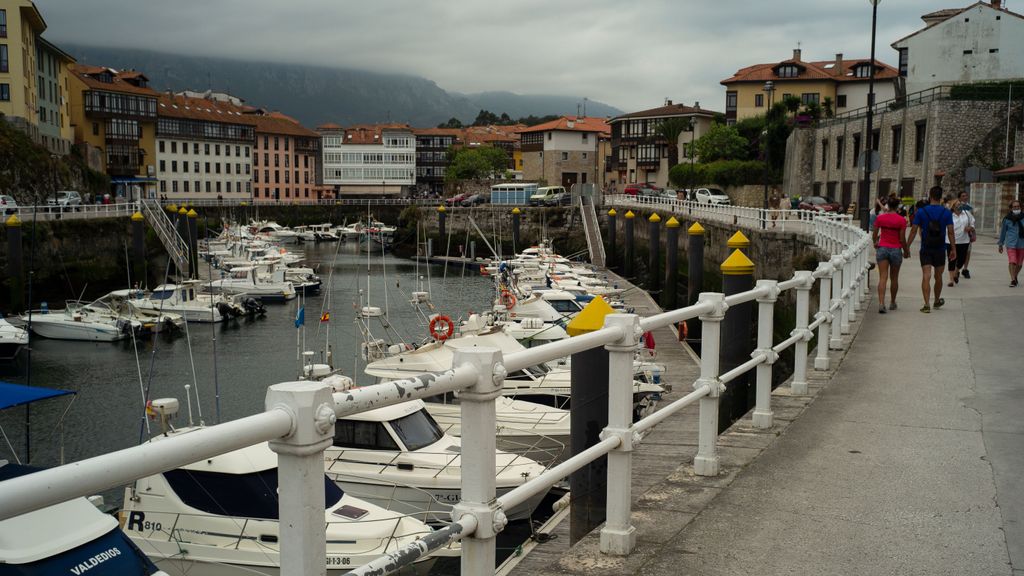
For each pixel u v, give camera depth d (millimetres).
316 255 88875
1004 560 4766
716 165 83250
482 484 3461
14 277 43188
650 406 18359
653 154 110938
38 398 8031
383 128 156000
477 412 3438
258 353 34219
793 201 53250
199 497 10648
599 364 5918
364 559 10297
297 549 2545
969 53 65750
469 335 17984
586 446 5969
